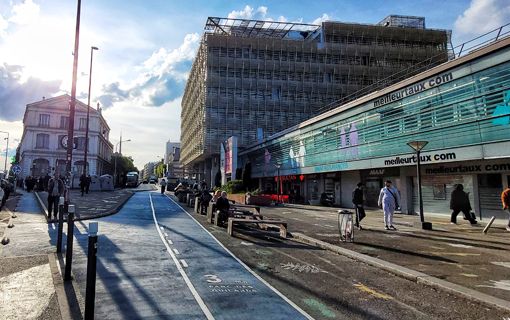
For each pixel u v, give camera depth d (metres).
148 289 6.71
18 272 7.55
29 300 5.96
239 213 16.81
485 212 19.08
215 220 16.47
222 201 16.64
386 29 66.06
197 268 8.40
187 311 5.67
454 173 20.91
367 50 65.25
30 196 29.38
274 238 13.37
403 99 22.91
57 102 69.69
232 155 44.31
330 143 31.88
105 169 87.50
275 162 45.16
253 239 12.96
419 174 16.19
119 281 7.14
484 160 18.95
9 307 5.63
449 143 19.38
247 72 62.81
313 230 15.27
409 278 7.85
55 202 15.64
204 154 61.53
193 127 75.19
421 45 67.62
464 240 12.55
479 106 17.72
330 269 8.70
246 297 6.43
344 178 32.16
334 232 14.66
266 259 9.66
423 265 8.82
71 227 7.19
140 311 5.62
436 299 6.54
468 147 18.27
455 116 19.12
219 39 61.75
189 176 99.31
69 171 16.11
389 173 26.31
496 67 16.88
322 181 36.03
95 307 5.73
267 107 62.38
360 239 12.77
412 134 22.00
